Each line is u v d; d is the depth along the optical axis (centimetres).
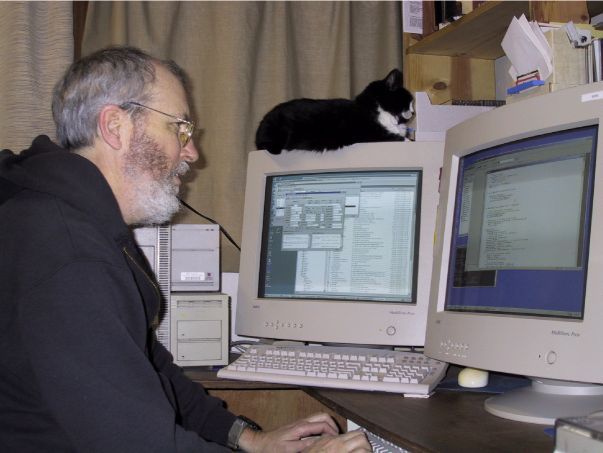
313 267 146
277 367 127
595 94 93
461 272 116
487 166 113
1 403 93
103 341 86
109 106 110
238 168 180
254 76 187
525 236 103
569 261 96
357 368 123
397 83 164
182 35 185
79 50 186
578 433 58
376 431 93
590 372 88
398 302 137
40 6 173
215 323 150
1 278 91
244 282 152
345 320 139
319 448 100
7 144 169
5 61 170
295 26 192
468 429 90
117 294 91
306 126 148
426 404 107
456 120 173
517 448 80
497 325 101
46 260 88
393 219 141
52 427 92
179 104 118
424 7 182
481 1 171
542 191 102
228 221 179
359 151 145
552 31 126
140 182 113
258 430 125
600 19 147
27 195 99
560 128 99
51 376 83
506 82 183
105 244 94
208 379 139
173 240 157
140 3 180
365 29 196
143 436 85
